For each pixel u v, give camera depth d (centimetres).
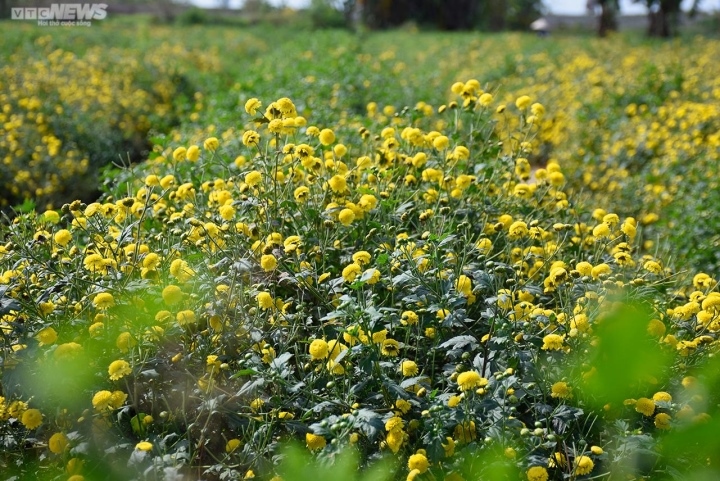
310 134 409
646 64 1302
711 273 525
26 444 267
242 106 926
